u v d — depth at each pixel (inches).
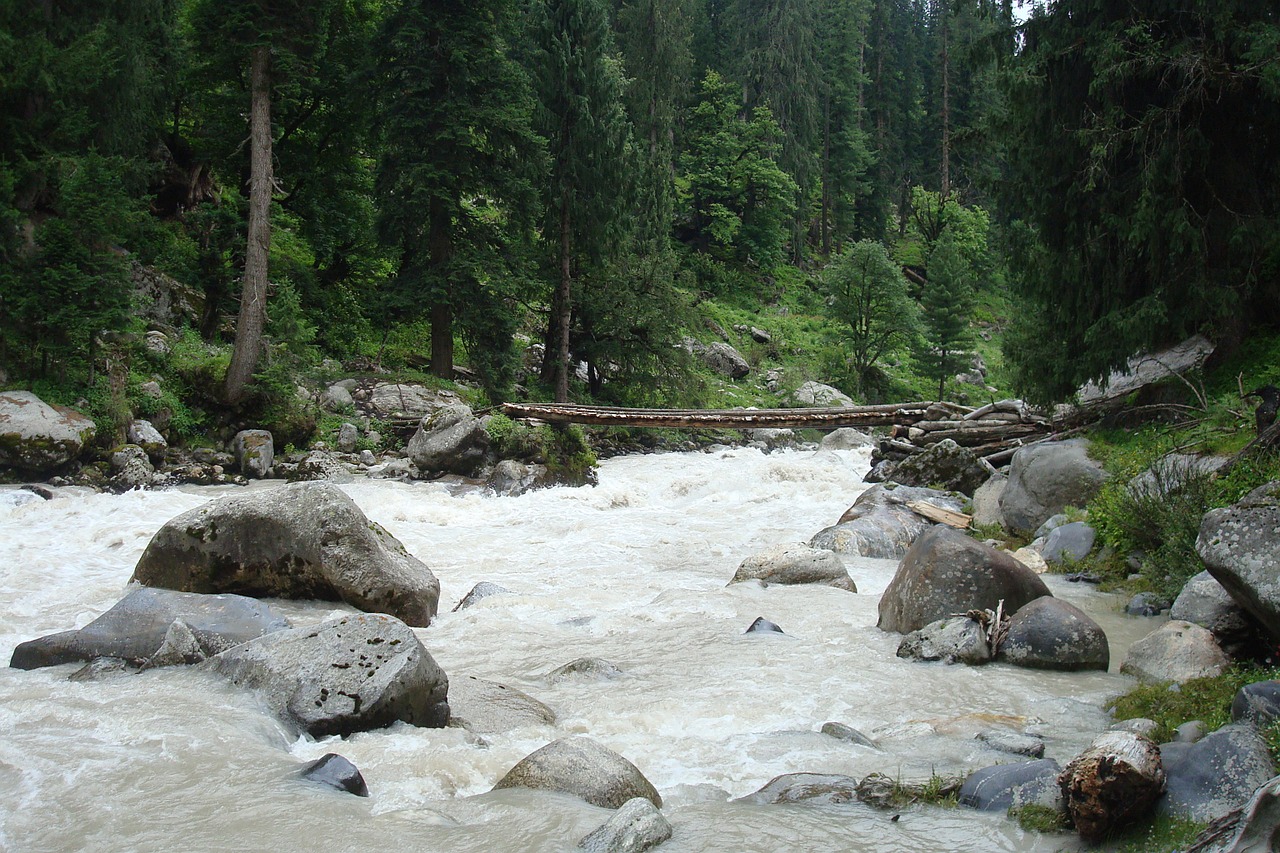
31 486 676.7
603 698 274.1
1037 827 182.4
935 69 3280.0
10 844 171.9
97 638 290.8
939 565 352.8
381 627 258.1
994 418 768.3
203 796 192.5
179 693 252.8
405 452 941.2
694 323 1440.7
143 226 906.7
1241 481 412.5
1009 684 289.3
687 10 2544.3
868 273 2053.4
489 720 250.4
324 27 1151.0
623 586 462.6
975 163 2945.4
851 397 1995.6
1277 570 252.5
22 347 794.8
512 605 410.3
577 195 1290.6
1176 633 291.1
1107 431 617.3
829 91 2859.3
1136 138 577.6
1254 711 205.2
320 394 987.3
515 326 1208.2
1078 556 482.0
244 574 389.7
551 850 170.2
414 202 1117.7
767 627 362.3
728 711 263.0
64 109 933.8
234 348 893.8
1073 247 631.8
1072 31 616.1
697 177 2519.7
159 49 1147.3
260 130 919.7
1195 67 553.3
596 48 1305.4
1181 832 165.6
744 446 1443.2
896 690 284.0
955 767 216.1
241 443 846.5
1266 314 610.2
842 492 794.8
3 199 823.7
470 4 1151.0
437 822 184.1
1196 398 578.2
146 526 562.6
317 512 388.5
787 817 188.1
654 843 173.6
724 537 627.5
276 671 251.0
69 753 214.5
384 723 240.4
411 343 1306.6
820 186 2942.9
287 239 1266.0
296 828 178.7
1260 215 579.5
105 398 791.7
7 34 881.5
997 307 2908.5
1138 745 179.0
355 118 1250.0
